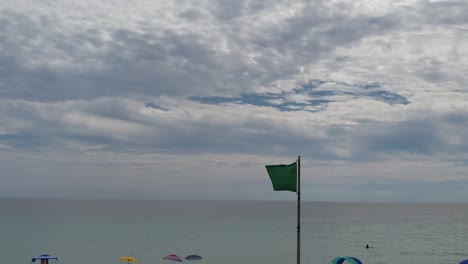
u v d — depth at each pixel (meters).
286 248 74.69
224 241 84.50
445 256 67.38
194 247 74.06
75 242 78.88
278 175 16.97
